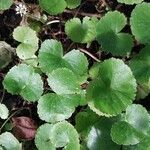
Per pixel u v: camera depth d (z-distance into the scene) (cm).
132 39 24
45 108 22
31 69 24
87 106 24
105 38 24
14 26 28
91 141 22
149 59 23
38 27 27
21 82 24
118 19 24
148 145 21
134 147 22
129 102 22
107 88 22
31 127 25
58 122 22
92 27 25
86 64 24
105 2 27
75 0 26
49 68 23
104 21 24
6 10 29
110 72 22
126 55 24
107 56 26
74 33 25
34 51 25
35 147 25
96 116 23
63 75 23
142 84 23
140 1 25
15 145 23
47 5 25
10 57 27
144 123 22
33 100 23
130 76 22
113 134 21
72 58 24
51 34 28
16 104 27
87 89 22
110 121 22
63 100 22
